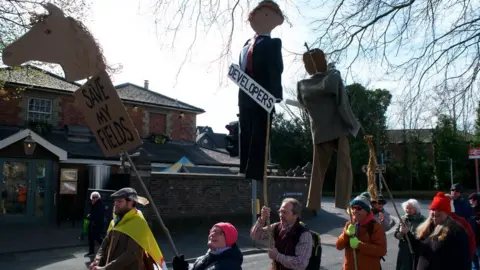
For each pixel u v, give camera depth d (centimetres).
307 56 371
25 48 353
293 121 4691
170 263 1121
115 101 353
